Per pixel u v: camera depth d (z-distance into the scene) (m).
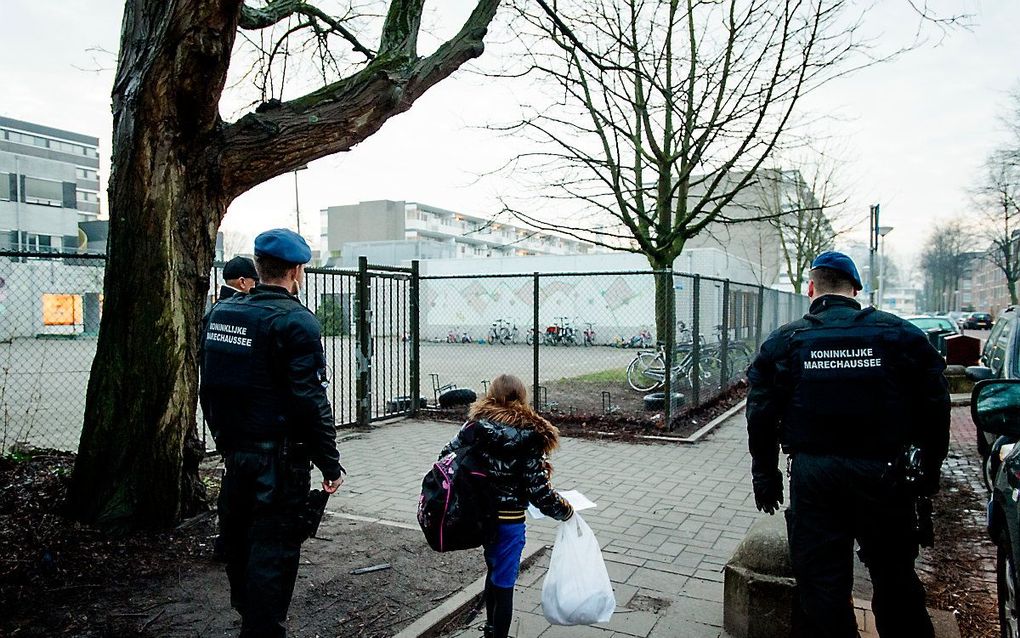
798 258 29.67
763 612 3.57
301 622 3.72
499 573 3.26
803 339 3.02
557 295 29.23
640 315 27.38
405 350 11.63
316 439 3.03
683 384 11.98
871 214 23.59
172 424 4.84
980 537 5.61
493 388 3.29
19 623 3.55
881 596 3.00
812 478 2.91
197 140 4.84
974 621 3.98
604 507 6.12
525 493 3.25
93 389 4.85
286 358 3.02
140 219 4.76
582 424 10.03
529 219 12.84
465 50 5.89
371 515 5.81
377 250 46.28
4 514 4.69
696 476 7.24
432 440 9.10
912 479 2.82
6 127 80.88
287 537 3.03
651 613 3.97
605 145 12.78
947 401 2.83
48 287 16.72
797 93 10.48
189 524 4.95
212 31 4.39
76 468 4.81
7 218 40.00
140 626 3.58
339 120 5.22
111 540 4.59
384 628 3.67
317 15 6.96
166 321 4.80
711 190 11.91
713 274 24.16
